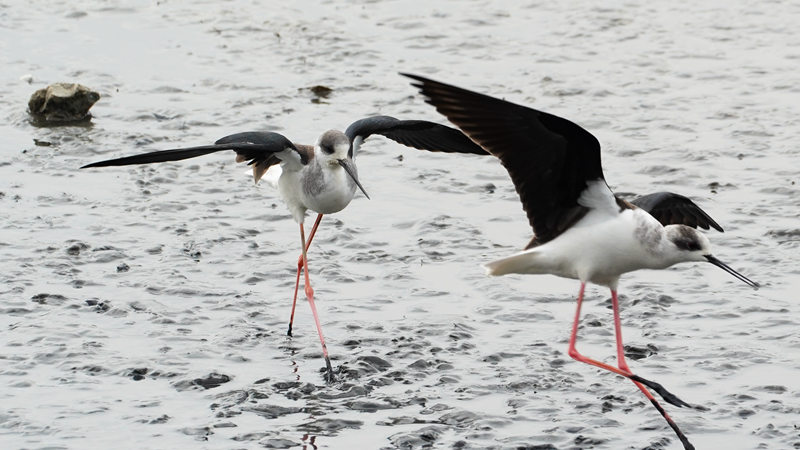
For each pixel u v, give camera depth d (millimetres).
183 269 14562
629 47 24000
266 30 24828
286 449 10562
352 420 11117
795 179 17453
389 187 17516
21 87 21250
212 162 18328
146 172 17766
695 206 11586
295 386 11805
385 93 21328
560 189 10367
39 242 15156
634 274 14688
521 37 24625
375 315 13508
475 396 11633
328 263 14797
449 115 9820
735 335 12922
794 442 10719
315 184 12805
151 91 21266
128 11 25938
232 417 11133
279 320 13352
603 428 11008
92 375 11914
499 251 15250
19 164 17875
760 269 14602
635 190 17156
